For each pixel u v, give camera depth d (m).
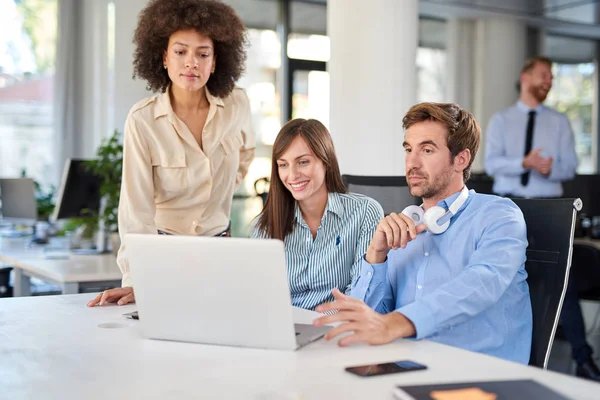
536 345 1.68
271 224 2.13
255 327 1.38
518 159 4.43
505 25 8.82
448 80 8.81
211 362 1.30
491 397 1.01
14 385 1.16
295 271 2.12
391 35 4.47
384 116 4.49
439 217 1.73
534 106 4.56
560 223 1.72
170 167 2.41
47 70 7.21
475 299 1.50
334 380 1.17
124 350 1.40
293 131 2.06
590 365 3.72
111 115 7.38
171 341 1.47
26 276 3.86
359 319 1.42
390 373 1.20
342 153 4.60
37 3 7.12
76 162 4.24
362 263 1.84
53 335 1.53
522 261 1.65
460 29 8.83
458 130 1.78
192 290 1.41
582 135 10.07
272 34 7.83
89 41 7.23
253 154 2.85
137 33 2.43
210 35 2.34
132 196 2.37
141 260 1.44
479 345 1.65
